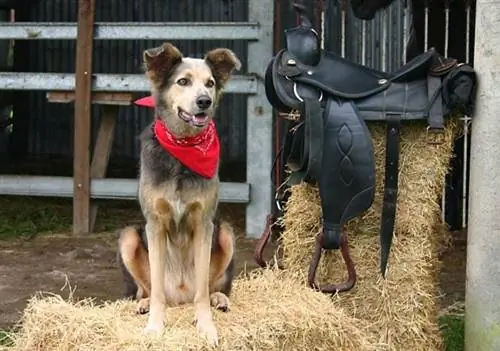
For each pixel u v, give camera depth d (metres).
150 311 3.63
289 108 4.21
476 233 4.01
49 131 12.66
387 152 4.07
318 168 4.02
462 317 4.91
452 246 6.59
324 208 4.05
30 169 11.11
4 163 11.62
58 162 11.87
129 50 12.55
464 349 4.18
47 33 7.65
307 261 4.32
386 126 4.12
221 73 3.90
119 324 3.57
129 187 7.61
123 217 8.50
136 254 4.00
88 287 5.87
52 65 12.59
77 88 7.56
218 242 3.98
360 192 4.02
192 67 3.73
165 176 3.68
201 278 3.68
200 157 3.67
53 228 7.95
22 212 8.49
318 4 7.23
